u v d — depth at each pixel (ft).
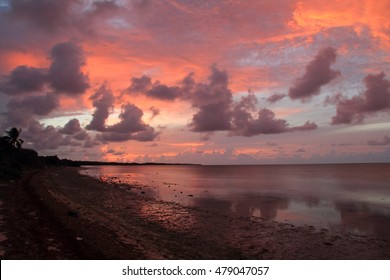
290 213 75.00
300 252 43.80
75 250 37.40
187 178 247.29
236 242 48.47
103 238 44.06
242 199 102.12
